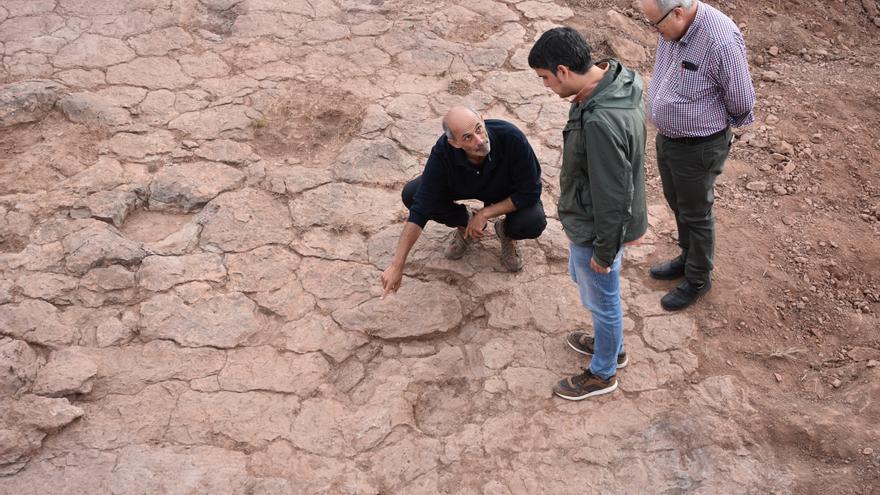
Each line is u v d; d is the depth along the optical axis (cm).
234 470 324
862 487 312
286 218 432
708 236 361
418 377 364
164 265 401
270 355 370
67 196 429
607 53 559
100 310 382
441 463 331
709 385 358
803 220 436
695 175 341
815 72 551
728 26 313
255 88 509
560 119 499
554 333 382
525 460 332
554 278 407
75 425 338
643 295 400
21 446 325
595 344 338
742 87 317
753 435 337
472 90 516
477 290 400
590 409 350
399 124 487
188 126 479
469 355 377
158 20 559
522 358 371
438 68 532
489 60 541
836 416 339
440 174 346
